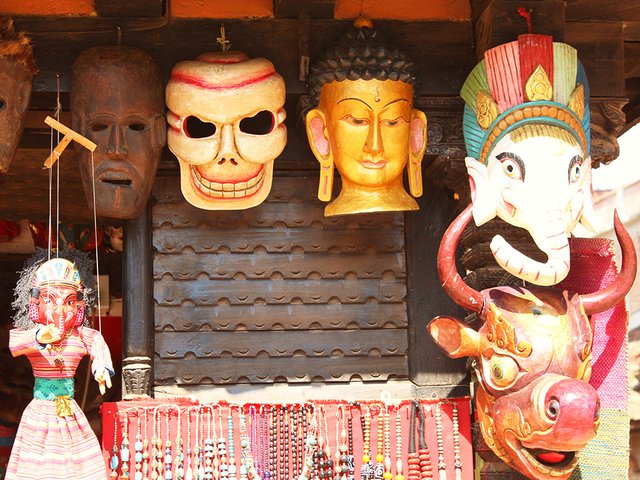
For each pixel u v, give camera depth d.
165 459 5.12
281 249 5.80
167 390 5.62
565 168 5.06
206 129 5.76
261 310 5.74
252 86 5.27
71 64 5.46
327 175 5.46
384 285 5.84
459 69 5.71
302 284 5.79
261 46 5.59
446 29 5.73
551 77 5.14
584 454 5.25
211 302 5.71
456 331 5.09
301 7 5.52
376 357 5.79
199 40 5.57
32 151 6.34
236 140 5.28
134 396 5.43
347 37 5.45
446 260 5.06
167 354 5.64
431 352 5.77
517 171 5.04
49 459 4.80
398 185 5.51
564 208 5.02
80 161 5.27
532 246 5.45
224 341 5.69
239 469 5.17
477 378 5.31
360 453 5.27
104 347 5.04
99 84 5.21
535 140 5.06
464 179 5.64
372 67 5.32
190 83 5.27
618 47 5.80
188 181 5.39
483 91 5.24
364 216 5.89
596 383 5.32
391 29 5.70
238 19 5.61
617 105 5.76
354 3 5.66
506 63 5.16
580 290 5.41
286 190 5.85
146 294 5.59
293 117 5.82
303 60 5.51
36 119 5.97
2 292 8.18
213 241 5.76
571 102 5.18
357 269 5.84
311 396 5.70
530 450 4.91
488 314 4.99
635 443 10.27
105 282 8.00
